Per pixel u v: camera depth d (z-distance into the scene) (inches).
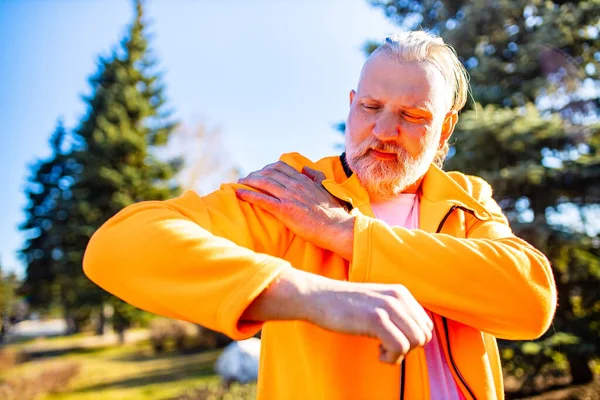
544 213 277.6
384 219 47.8
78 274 765.3
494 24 305.7
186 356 626.5
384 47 45.8
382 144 44.1
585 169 259.8
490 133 256.7
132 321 793.6
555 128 256.4
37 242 909.8
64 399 432.8
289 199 42.1
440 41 47.9
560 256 264.8
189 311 32.3
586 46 279.6
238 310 30.7
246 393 308.7
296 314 31.1
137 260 33.8
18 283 958.4
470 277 37.0
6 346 853.2
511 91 296.5
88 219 772.6
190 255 33.4
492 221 46.8
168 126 858.1
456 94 53.1
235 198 42.8
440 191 47.8
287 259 42.8
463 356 41.3
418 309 31.0
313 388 38.6
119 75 831.1
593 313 263.4
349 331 29.8
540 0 296.5
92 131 798.5
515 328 37.9
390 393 38.0
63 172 938.1
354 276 37.8
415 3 358.9
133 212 37.6
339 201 44.9
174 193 800.9
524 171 253.6
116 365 600.7
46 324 1397.6
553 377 279.3
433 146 45.9
